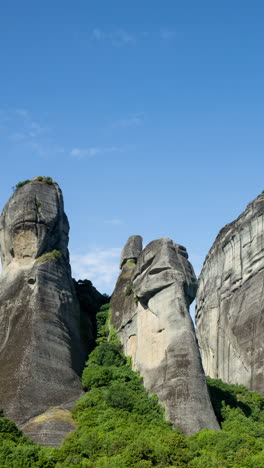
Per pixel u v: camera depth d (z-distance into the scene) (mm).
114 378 83562
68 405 79062
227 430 77375
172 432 73000
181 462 66750
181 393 77250
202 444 71625
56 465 65688
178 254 87875
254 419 87250
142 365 83938
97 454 68500
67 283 91125
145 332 85562
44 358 82375
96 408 77562
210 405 77375
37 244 90938
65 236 95438
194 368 79000
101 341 93125
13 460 64625
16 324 85688
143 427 74250
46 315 85938
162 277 85125
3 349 83938
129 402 78000
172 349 80875
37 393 79000
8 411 76688
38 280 87812
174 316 82750
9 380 79875
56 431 73938
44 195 94188
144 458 66062
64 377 82125
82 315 96250
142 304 88125
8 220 93750
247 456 69000
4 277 91562
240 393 95875
